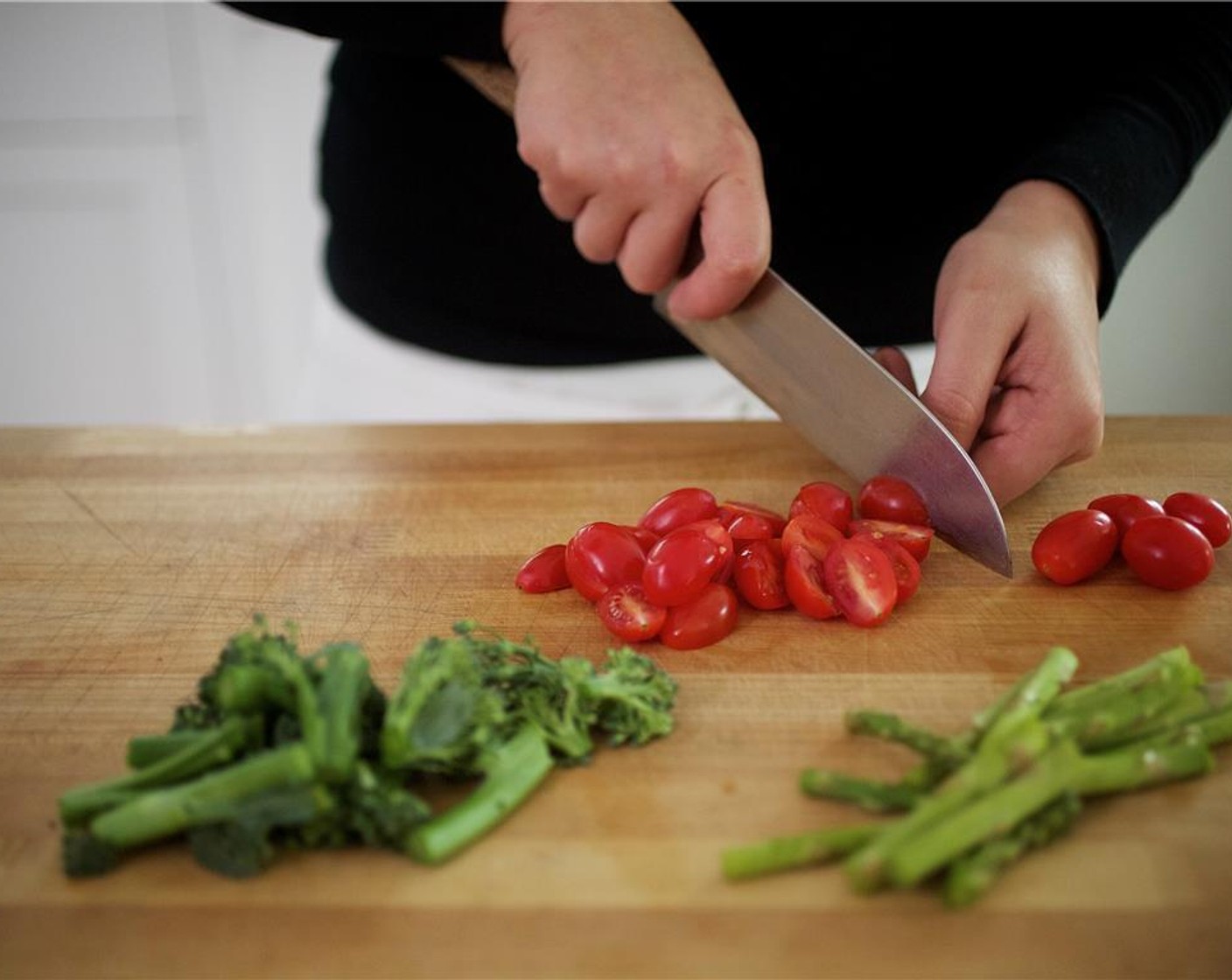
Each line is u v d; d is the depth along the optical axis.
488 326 0.75
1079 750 0.37
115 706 0.43
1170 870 0.35
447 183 0.72
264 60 1.00
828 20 0.67
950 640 0.46
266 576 0.51
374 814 0.35
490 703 0.38
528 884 0.35
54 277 1.08
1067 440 0.52
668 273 0.55
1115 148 0.60
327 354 0.83
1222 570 0.50
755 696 0.43
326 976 0.33
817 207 0.71
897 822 0.35
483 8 0.55
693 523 0.47
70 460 0.61
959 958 0.33
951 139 0.70
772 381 0.56
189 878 0.36
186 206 1.05
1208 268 0.93
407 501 0.57
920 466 0.51
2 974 0.33
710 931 0.34
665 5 0.55
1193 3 0.65
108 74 1.00
